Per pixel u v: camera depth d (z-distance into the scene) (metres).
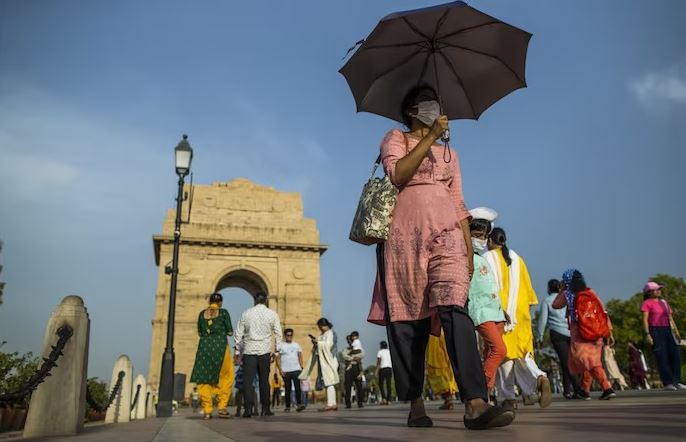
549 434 2.79
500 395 7.62
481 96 4.80
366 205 4.21
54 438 4.75
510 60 4.58
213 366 10.99
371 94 4.67
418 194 4.05
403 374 4.03
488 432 3.22
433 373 9.94
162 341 43.16
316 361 16.03
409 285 3.96
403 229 4.04
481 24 4.30
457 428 3.74
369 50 4.40
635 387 21.72
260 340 10.95
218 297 11.54
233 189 49.66
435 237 3.88
